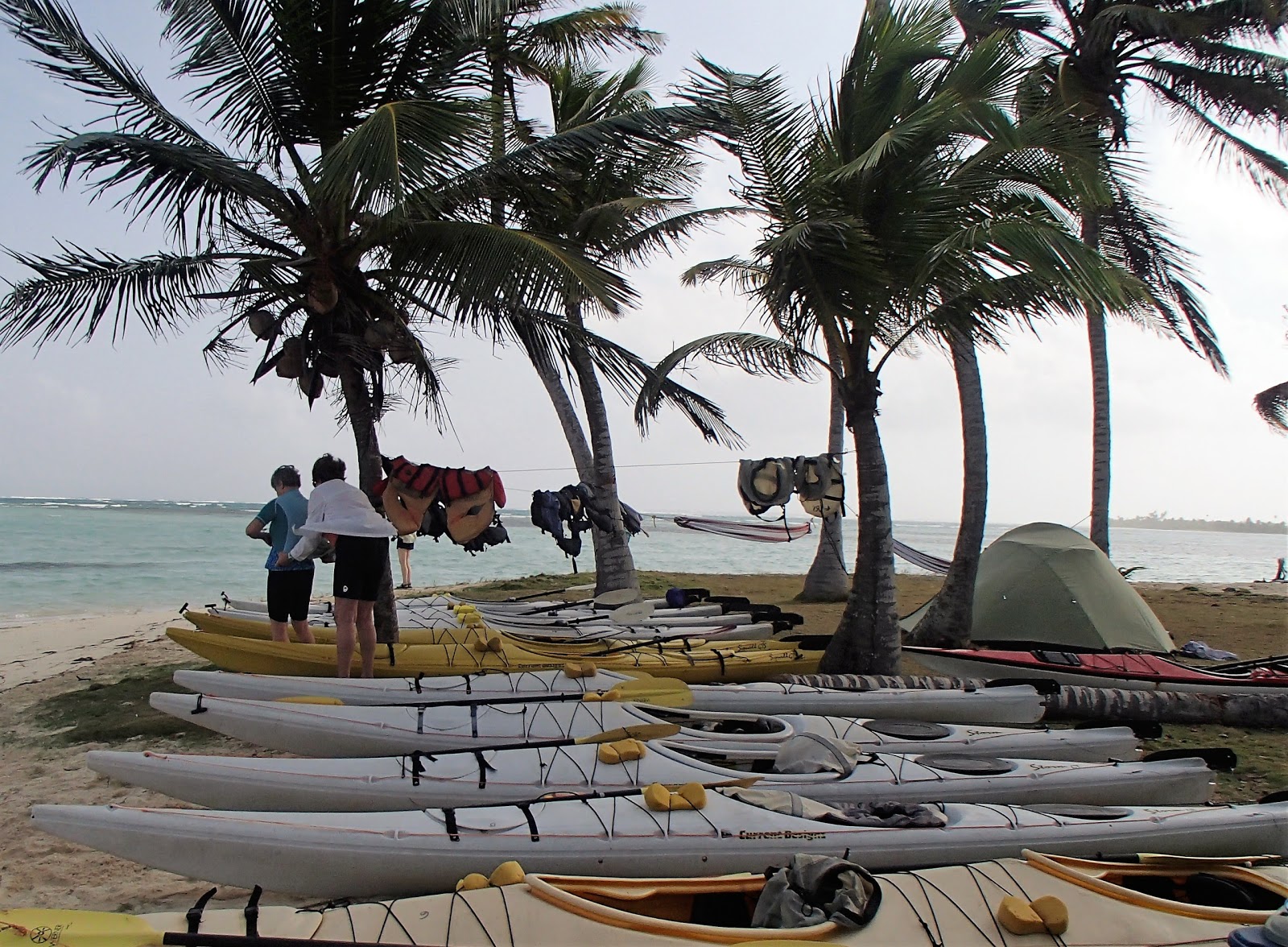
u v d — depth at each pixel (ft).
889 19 29.81
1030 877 13.14
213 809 15.98
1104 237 48.91
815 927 11.45
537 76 44.16
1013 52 30.37
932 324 29.71
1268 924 10.16
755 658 31.48
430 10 27.22
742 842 14.44
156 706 19.04
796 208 31.01
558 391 47.44
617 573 46.01
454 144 24.35
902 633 39.70
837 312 29.12
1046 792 18.17
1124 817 16.07
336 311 28.71
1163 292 49.80
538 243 26.07
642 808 15.10
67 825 13.11
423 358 30.14
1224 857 14.71
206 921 10.72
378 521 26.16
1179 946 11.76
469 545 30.55
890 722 21.84
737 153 31.63
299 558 25.67
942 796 17.58
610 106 44.01
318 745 19.61
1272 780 22.25
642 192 45.44
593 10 39.63
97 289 25.88
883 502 31.30
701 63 30.71
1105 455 50.47
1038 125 29.66
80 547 122.21
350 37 26.55
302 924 10.87
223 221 27.63
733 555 167.22
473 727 20.07
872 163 26.02
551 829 14.38
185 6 25.70
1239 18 44.21
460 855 13.76
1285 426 57.67
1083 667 30.09
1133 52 47.98
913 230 29.73
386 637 29.89
